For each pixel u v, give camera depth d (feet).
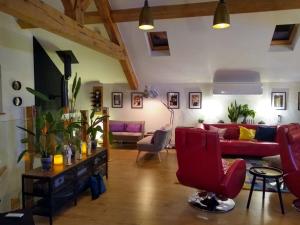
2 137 12.65
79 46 18.56
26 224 6.84
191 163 10.54
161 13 14.76
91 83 24.85
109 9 15.61
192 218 10.25
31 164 12.71
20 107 13.99
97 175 12.88
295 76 20.92
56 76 20.68
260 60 18.99
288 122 22.08
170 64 20.53
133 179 14.92
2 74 12.84
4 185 12.49
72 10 11.35
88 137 13.85
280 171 11.18
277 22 15.07
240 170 10.78
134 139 22.97
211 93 23.11
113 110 25.08
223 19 9.46
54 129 11.14
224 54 18.61
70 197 11.16
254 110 22.48
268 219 10.14
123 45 18.44
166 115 24.12
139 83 24.07
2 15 12.85
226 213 10.66
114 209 11.07
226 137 20.89
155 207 11.24
